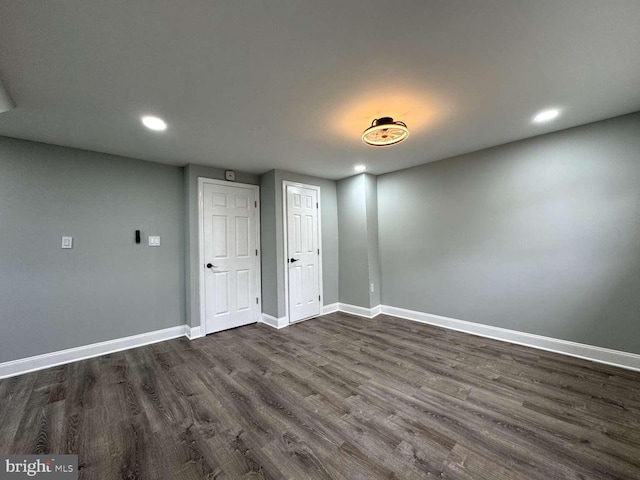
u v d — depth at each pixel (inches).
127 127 92.0
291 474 54.3
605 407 73.1
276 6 46.6
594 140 97.7
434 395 80.6
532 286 112.7
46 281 104.0
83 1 44.3
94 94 71.9
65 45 53.9
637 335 91.7
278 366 101.2
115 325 118.1
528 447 60.1
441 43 56.7
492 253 123.3
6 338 96.6
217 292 140.8
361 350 114.3
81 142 104.7
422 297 149.5
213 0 45.0
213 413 73.8
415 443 61.9
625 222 93.0
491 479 52.3
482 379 88.9
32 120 85.8
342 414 72.6
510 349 111.7
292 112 84.4
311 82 69.6
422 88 73.5
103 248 116.2
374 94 75.9
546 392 80.7
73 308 109.0
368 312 161.6
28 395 83.4
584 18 50.6
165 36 52.5
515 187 115.9
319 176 167.3
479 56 61.1
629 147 91.6
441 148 122.2
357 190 165.8
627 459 56.4
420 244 149.4
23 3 44.2
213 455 59.5
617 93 77.7
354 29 52.3
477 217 127.6
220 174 144.3
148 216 128.2
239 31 52.0
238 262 148.9
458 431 65.5
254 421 70.4
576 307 102.8
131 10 46.4
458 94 76.9
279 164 139.3
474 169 127.7
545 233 109.1
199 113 83.6
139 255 125.1
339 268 179.0
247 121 89.7
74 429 68.1
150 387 87.4
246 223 153.0
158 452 60.6
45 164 104.7
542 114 90.3
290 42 55.4
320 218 169.6
